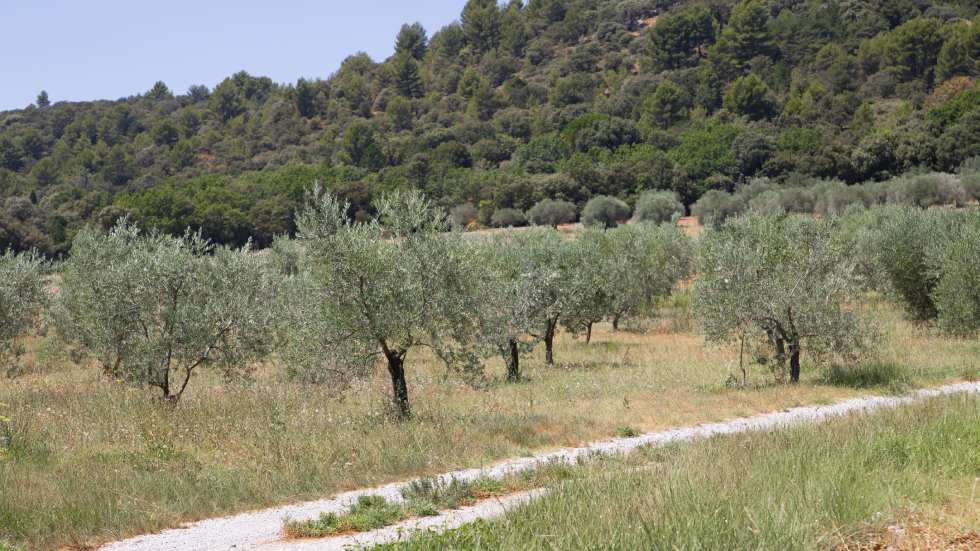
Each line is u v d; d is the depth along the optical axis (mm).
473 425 15719
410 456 13211
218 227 103562
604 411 17703
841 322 21266
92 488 10969
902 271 33531
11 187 171375
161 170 196000
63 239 91688
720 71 195625
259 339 19797
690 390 20594
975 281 28172
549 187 107750
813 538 6789
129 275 18906
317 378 16531
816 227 28984
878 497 8000
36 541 9164
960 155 97000
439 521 9773
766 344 22984
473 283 17359
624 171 113062
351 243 16047
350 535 9430
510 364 24719
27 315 24188
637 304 39906
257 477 11945
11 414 15367
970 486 8703
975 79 154375
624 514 7719
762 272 22266
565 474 11953
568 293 27719
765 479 9000
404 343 16750
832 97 158375
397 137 199125
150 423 14859
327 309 16203
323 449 13219
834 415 14852
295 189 120562
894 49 171375
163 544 9281
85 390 18953
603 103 191000
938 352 25484
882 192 77438
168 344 18328
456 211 113812
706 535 6879
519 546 7078
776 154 113000
